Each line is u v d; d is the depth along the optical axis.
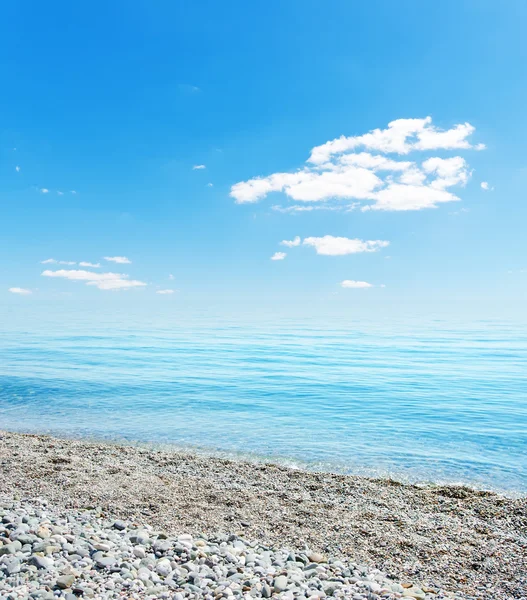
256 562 5.42
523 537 6.76
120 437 12.92
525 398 19.47
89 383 21.58
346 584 5.03
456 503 8.19
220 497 8.18
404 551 6.26
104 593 4.32
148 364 29.42
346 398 19.17
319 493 8.60
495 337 58.97
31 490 7.99
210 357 34.28
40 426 13.98
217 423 14.66
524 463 10.99
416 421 15.20
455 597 5.01
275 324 92.88
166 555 5.48
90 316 125.12
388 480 9.51
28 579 4.50
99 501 7.61
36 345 42.00
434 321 109.81
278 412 16.36
